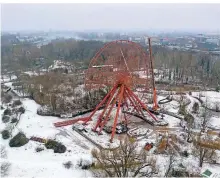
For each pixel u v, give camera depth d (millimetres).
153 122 103562
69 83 148750
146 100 129875
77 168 73062
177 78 182750
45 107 118312
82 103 123562
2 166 71625
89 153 81000
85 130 96250
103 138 91062
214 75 178375
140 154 72312
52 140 87500
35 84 142750
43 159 78125
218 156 78750
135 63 119438
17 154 80812
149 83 131375
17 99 134375
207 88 162500
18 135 89000
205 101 131250
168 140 87562
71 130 98062
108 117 101000
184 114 111250
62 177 68750
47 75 155625
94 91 127938
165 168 70500
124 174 64062
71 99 126562
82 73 184500
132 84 113562
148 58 123938
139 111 112312
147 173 66188
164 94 143125
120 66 110500
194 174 68500
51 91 133875
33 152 82312
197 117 109875
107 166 69125
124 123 102688
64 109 117188
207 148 78188
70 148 84312
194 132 93500
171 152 76250
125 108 118625
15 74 194500
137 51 132500
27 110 118250
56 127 100250
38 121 105875
